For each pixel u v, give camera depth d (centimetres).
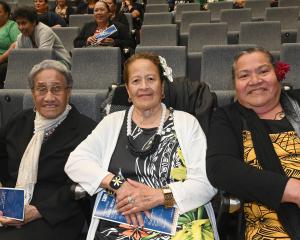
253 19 645
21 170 201
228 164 167
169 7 831
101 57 370
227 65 348
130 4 715
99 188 176
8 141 212
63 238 186
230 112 187
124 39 482
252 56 179
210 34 514
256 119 179
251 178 160
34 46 446
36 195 199
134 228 167
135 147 180
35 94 204
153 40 536
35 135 204
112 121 190
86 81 366
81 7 742
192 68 411
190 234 162
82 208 188
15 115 223
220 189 166
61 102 203
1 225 185
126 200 167
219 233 173
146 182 175
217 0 804
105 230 171
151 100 180
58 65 203
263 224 166
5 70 439
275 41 486
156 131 183
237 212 169
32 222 183
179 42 572
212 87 344
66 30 559
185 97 204
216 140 178
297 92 190
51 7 783
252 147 176
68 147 201
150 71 181
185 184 168
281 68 180
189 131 181
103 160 184
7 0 800
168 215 166
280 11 615
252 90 179
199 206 167
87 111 265
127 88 188
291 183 155
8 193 178
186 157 177
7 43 501
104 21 484
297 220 158
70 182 197
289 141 176
